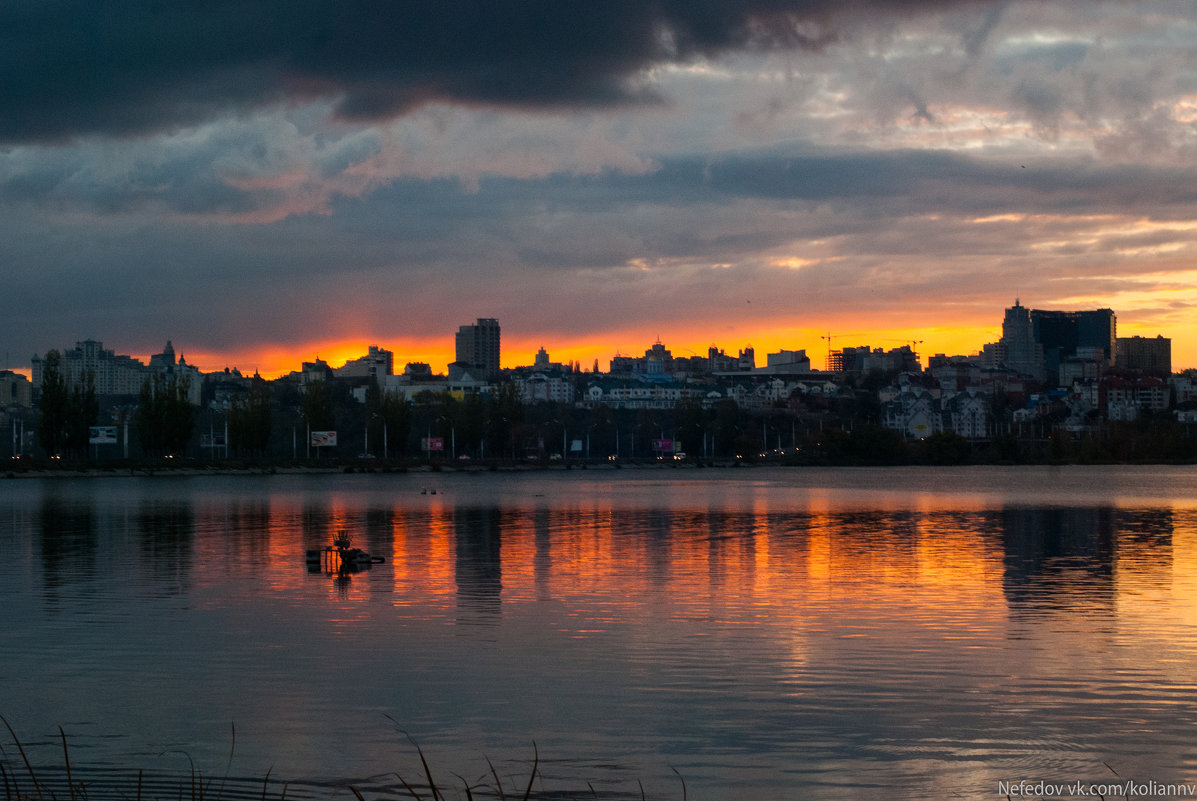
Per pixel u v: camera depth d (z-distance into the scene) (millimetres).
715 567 41531
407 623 29453
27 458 153750
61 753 18797
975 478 163750
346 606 32219
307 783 17469
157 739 19484
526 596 34125
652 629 28469
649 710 21016
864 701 21484
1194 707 20938
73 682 23141
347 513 73500
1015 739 19219
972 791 17016
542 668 24203
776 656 25234
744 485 133625
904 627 28594
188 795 16891
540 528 60656
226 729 20016
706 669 24047
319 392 193625
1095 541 52125
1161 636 27219
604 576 38875
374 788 17234
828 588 35656
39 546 49750
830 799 16734
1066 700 21469
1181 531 58062
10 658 25297
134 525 62000
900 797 16781
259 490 110312
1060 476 174125
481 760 18422
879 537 54375
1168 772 17688
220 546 49781
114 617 30438
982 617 30047
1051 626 28625
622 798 16766
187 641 27125
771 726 20016
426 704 21469
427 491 106312
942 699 21578
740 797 16812
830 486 130000
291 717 20703
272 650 26078
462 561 43688
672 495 103875
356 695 22109
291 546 49719
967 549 48281
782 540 53000
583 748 18938
